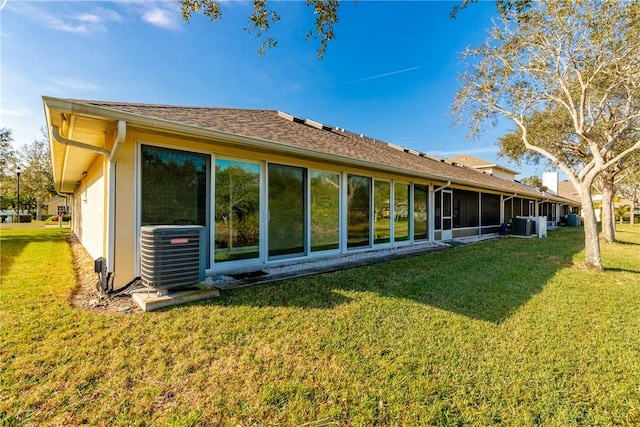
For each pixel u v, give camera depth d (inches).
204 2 151.6
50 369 93.7
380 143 543.8
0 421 73.3
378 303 162.7
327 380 95.5
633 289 211.5
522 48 286.5
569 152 560.4
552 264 298.4
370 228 336.2
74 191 586.2
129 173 171.2
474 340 125.4
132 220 172.2
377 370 101.7
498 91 321.4
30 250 338.0
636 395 93.4
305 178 268.7
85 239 358.9
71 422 74.8
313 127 388.8
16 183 1094.4
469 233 537.6
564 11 249.4
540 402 89.4
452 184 463.8
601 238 553.6
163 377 93.1
